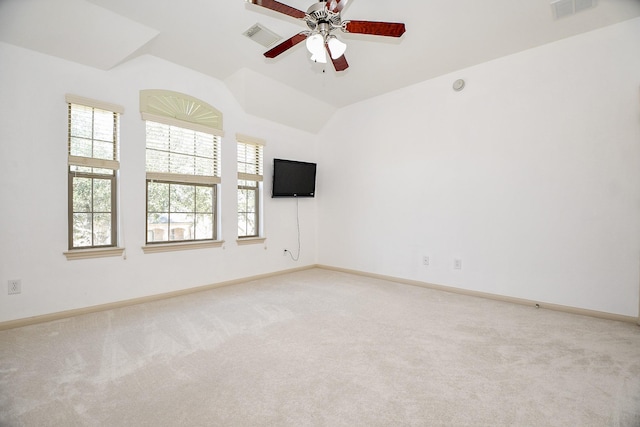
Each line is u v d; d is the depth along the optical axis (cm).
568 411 145
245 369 184
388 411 145
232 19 262
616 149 265
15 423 135
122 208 302
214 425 135
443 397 157
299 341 225
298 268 494
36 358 195
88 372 179
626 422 137
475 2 238
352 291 367
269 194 449
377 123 438
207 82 369
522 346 216
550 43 296
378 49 309
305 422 137
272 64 344
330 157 503
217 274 383
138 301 313
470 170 348
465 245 353
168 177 338
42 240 258
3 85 239
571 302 287
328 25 208
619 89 263
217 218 389
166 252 336
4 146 240
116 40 271
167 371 181
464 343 221
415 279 398
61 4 235
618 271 265
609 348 212
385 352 207
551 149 296
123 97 302
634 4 238
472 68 345
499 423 137
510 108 319
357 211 464
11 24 231
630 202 259
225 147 389
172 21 265
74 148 277
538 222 304
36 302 255
